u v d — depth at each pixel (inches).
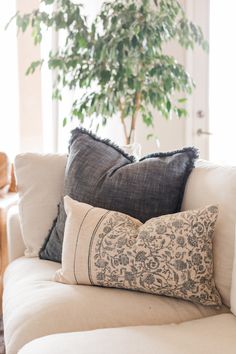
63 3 87.3
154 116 115.7
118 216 51.0
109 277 47.4
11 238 68.1
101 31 104.4
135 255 46.3
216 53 114.1
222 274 47.8
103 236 48.8
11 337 42.6
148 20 84.7
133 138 97.8
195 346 36.3
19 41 114.7
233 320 42.9
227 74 114.7
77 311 43.8
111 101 89.7
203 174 55.0
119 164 59.6
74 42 88.0
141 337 38.0
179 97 115.2
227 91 115.3
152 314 44.6
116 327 42.3
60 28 89.8
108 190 55.9
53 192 65.6
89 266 48.4
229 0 112.6
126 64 86.2
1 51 116.6
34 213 65.1
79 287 48.5
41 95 116.6
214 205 47.4
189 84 94.0
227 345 36.7
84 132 64.6
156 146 116.7
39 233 64.3
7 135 119.0
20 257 66.2
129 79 87.2
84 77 88.9
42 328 42.1
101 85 87.9
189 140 116.6
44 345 37.2
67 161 64.7
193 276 45.1
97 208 52.9
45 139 118.8
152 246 46.1
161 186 54.8
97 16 89.9
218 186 51.1
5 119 118.6
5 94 118.3
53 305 44.3
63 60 89.7
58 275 51.4
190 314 45.4
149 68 89.3
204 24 113.0
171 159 56.8
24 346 39.1
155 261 45.7
